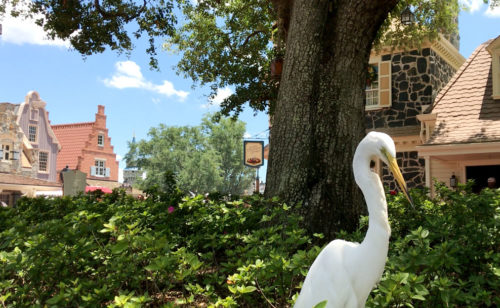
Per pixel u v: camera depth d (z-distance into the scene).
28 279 3.85
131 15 10.91
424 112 15.00
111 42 10.80
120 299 2.68
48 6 10.42
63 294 2.92
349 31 5.82
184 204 5.07
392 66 17.22
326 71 5.83
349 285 2.42
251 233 5.20
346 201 5.62
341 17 5.83
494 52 14.05
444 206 5.28
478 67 15.65
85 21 10.52
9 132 31.00
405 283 2.90
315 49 5.88
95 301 2.98
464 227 4.25
